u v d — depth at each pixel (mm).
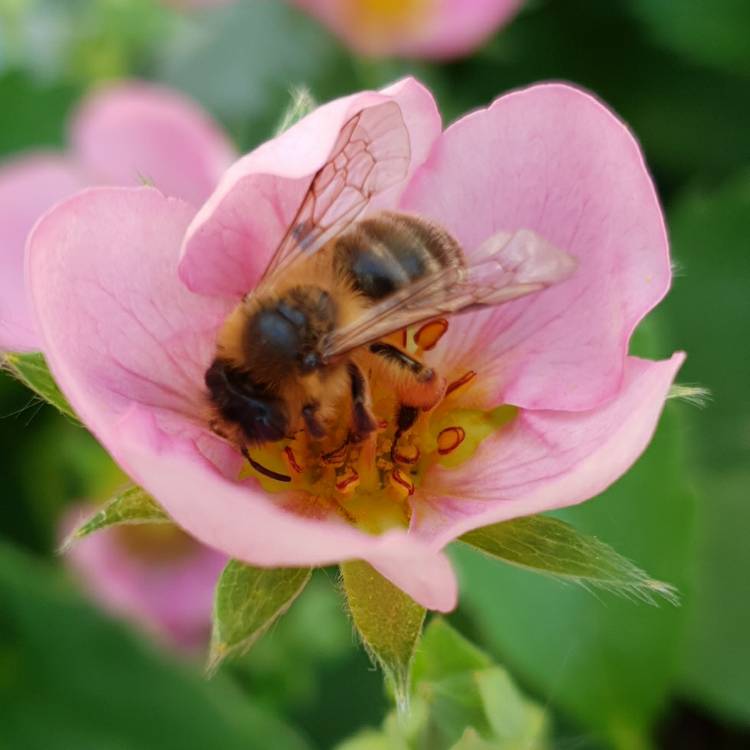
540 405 91
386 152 89
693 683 109
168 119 119
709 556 112
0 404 126
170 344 89
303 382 89
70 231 85
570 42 141
